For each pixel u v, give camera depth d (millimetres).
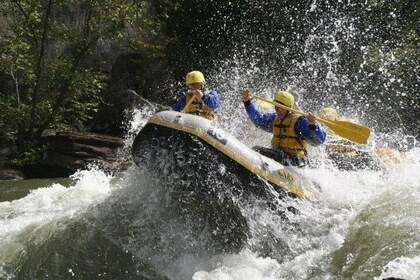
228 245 10320
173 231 10586
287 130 11430
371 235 9531
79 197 13141
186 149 10328
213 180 10414
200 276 9250
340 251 9516
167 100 26016
